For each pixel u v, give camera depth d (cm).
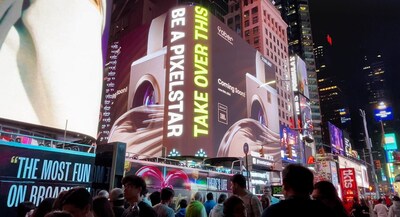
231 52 5541
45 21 2042
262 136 5781
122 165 1506
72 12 2223
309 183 353
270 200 1356
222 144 4762
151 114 4891
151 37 5497
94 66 2377
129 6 6488
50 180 1259
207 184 2398
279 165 6050
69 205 332
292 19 15600
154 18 5925
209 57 4981
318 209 332
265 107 6134
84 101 2228
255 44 8700
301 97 9769
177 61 4828
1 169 1115
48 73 2006
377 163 7081
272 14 9531
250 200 642
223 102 5019
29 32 1947
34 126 1897
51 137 2070
